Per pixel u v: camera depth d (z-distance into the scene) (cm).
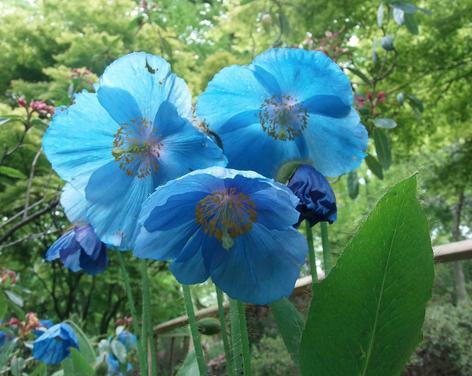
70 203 25
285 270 20
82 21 214
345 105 23
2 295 79
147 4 104
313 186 22
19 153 162
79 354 32
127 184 23
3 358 70
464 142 254
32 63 220
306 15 169
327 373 18
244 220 20
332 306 17
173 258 21
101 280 223
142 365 24
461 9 193
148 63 22
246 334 20
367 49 201
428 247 17
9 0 237
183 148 21
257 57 23
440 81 219
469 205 365
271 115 24
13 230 104
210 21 240
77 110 23
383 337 17
